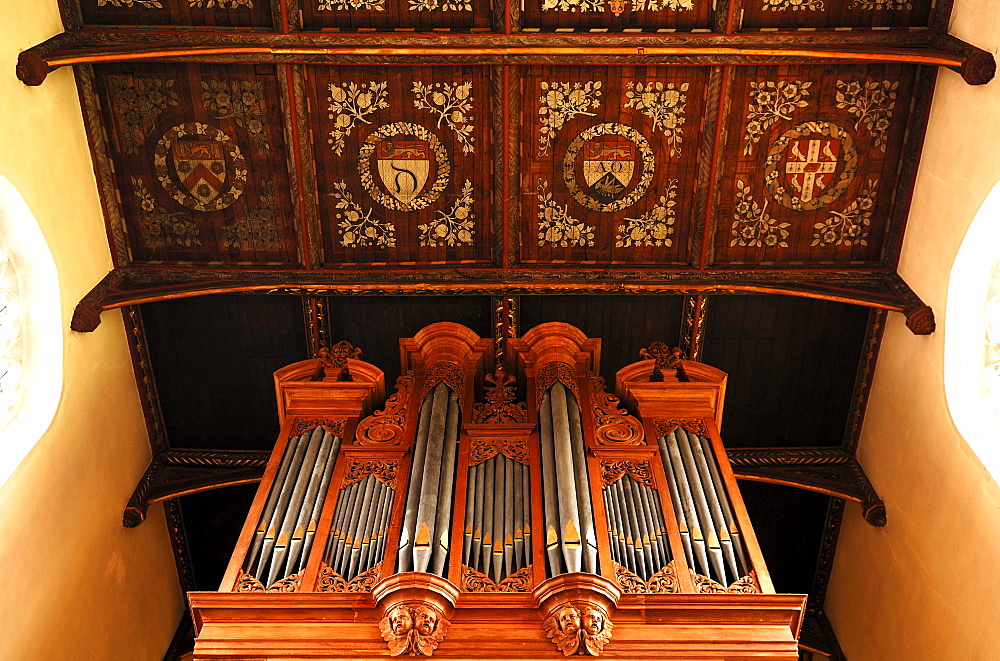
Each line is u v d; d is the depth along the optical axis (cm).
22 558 848
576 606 744
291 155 1020
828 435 1191
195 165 1029
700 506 881
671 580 805
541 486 899
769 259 1094
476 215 1080
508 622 765
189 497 1203
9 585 824
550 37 954
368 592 780
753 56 956
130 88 980
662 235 1087
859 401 1149
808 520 1231
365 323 1153
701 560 826
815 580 1257
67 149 959
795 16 950
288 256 1092
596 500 874
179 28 953
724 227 1074
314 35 951
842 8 943
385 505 878
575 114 1016
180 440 1194
